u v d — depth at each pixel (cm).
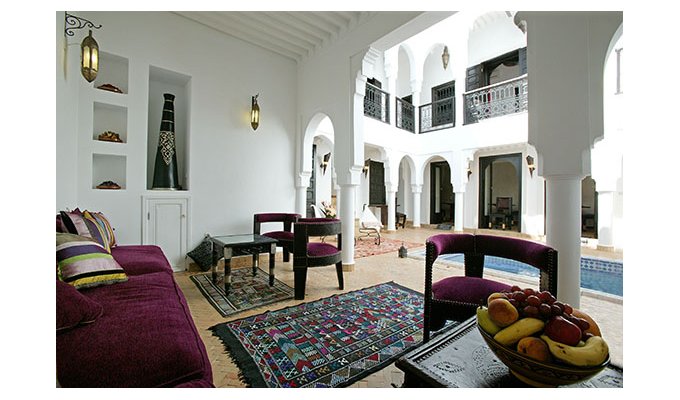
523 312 95
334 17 427
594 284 386
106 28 362
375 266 466
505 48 923
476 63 988
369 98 829
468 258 233
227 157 468
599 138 197
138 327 129
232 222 473
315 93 505
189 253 421
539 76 217
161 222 402
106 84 368
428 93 1109
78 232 226
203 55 445
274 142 523
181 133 465
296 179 549
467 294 195
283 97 535
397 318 264
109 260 188
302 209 546
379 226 718
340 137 453
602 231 618
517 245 205
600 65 196
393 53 893
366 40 410
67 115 299
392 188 898
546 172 214
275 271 419
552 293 172
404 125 961
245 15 424
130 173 377
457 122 898
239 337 226
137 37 385
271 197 519
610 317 272
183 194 422
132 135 378
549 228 217
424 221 1168
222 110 464
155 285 186
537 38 218
